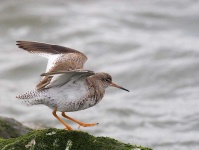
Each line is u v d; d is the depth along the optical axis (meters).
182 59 23.83
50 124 18.86
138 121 19.55
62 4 29.95
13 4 29.17
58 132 10.48
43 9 29.05
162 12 28.89
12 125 13.57
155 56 24.11
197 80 22.34
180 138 18.19
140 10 29.20
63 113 11.20
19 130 13.52
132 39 25.91
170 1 30.09
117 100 21.16
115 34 26.59
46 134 10.45
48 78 10.51
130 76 22.84
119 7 29.75
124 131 18.81
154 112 20.19
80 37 26.42
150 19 28.34
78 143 10.40
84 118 19.62
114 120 19.58
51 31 27.06
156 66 23.30
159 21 28.12
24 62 24.12
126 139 18.06
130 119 19.73
